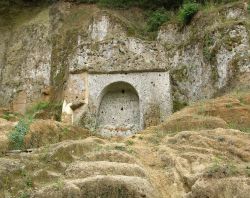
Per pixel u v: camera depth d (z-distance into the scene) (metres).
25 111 25.20
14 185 8.89
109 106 19.12
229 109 14.10
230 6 22.58
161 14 26.64
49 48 28.27
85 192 8.18
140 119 18.14
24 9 31.61
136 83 18.62
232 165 8.72
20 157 10.25
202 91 20.38
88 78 18.98
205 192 7.98
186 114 14.29
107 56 19.14
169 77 19.22
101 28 26.67
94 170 8.97
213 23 22.34
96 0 29.59
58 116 22.11
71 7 29.94
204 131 11.84
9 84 28.14
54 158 10.16
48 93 26.20
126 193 8.20
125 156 9.91
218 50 20.05
